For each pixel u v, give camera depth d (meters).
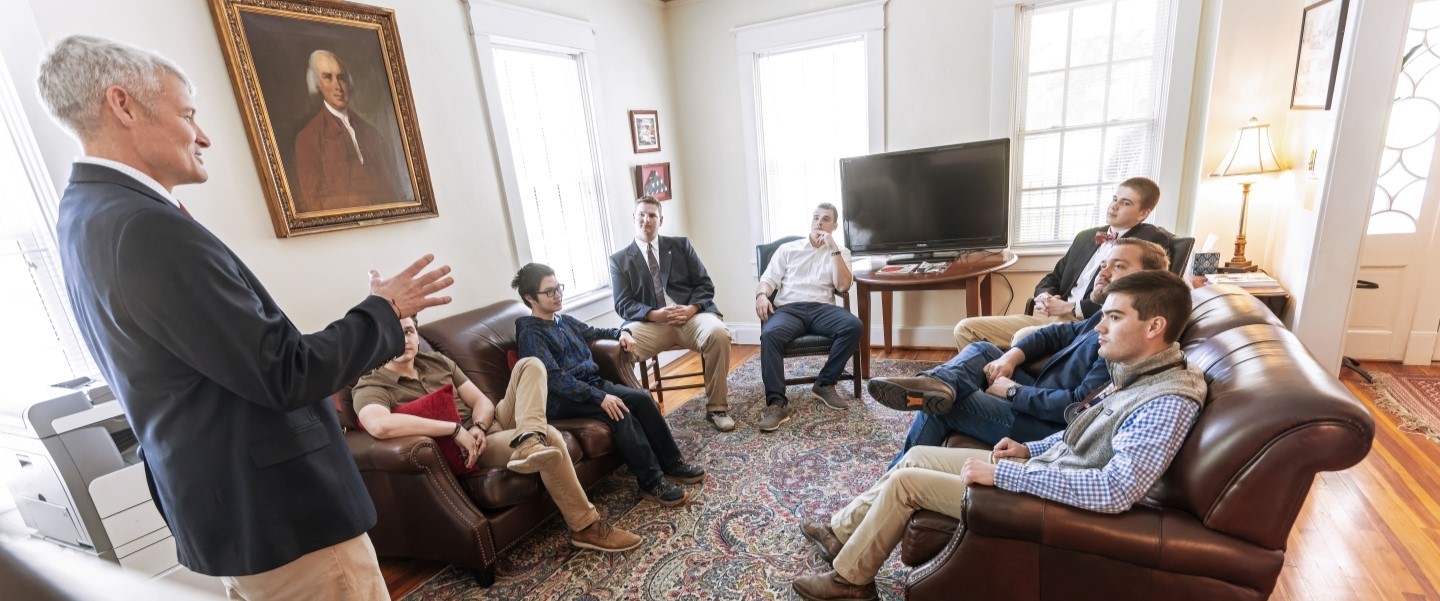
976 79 3.15
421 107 2.35
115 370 0.85
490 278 2.70
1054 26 3.02
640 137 3.59
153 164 0.88
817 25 3.39
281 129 1.90
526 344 2.15
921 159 3.12
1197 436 1.07
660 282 3.03
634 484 2.31
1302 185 2.44
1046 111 3.14
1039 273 3.31
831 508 2.04
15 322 1.57
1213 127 2.73
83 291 0.83
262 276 1.89
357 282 2.16
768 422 2.66
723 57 3.70
